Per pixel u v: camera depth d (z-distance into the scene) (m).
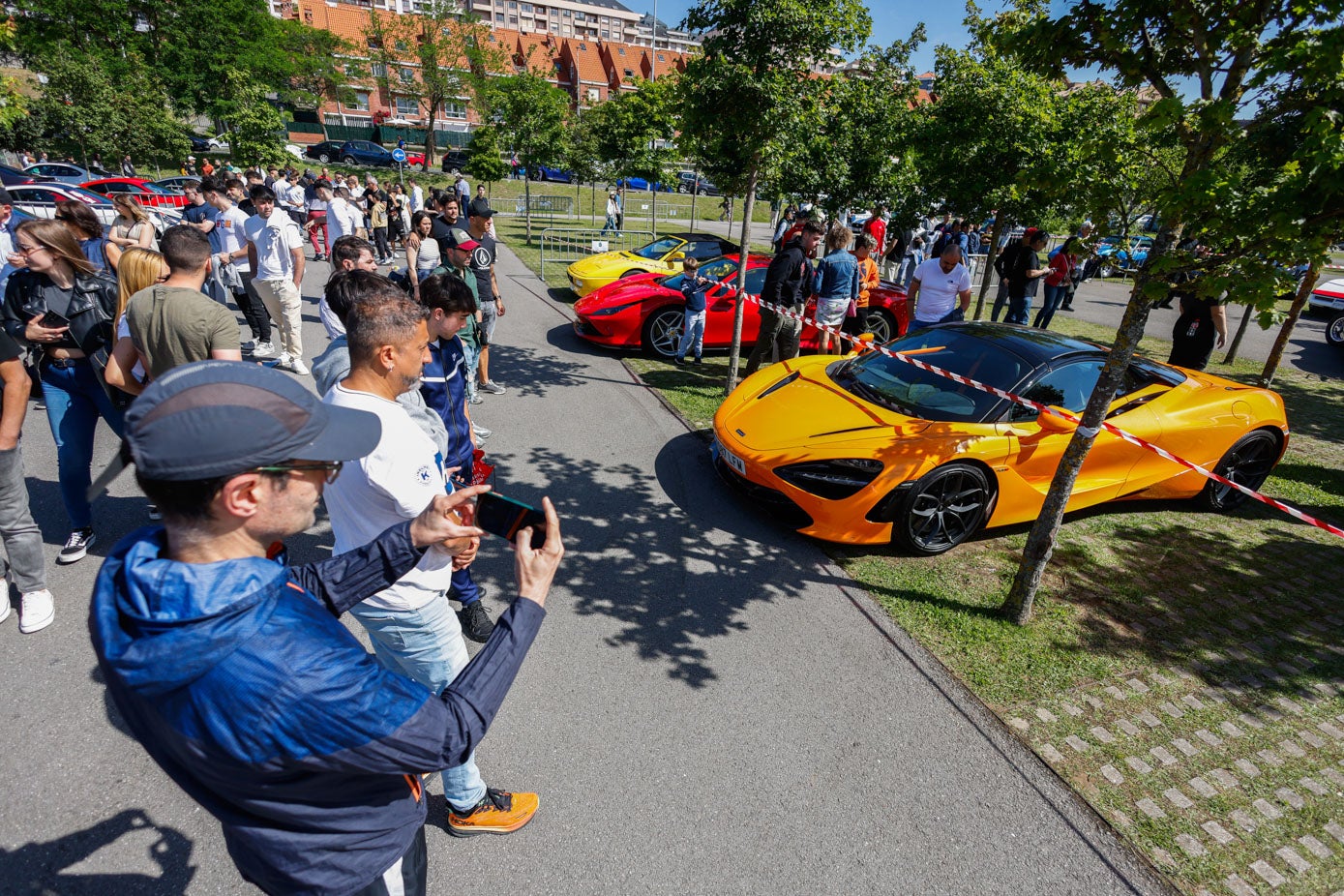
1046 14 3.17
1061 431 4.33
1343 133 2.35
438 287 3.10
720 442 4.65
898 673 3.25
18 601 3.34
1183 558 4.46
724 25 5.71
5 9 30.12
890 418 4.28
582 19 107.81
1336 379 9.36
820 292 7.01
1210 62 2.76
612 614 3.54
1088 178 3.09
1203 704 3.18
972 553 4.38
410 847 1.40
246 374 0.95
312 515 1.08
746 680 3.14
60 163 21.38
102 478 0.94
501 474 4.97
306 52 44.06
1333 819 2.63
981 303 9.38
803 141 6.15
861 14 5.50
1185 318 6.73
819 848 2.37
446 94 39.88
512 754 2.67
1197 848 2.47
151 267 3.24
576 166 22.03
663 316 8.15
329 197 10.34
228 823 1.09
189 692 0.93
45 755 2.49
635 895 2.18
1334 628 3.82
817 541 4.37
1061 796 2.65
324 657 0.99
